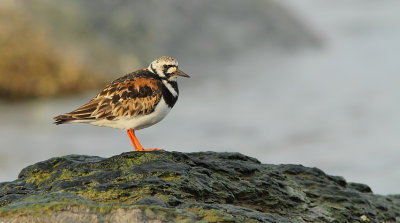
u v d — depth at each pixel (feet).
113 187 23.44
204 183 24.98
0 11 62.44
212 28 73.46
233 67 71.20
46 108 60.08
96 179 24.66
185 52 69.56
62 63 62.80
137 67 65.16
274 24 78.43
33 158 49.90
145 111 30.37
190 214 21.01
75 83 63.10
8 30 62.08
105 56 64.54
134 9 69.05
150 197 22.74
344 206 28.22
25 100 62.03
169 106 31.50
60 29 63.82
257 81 68.03
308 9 95.35
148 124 31.27
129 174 24.89
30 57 62.18
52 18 64.13
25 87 62.18
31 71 62.34
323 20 90.84
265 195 26.78
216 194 24.76
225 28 74.49
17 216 20.81
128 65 64.90
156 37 68.39
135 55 65.72
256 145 52.47
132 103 30.01
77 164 26.45
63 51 63.00
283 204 26.89
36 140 53.36
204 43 71.67
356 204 28.71
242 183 26.81
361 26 88.22
